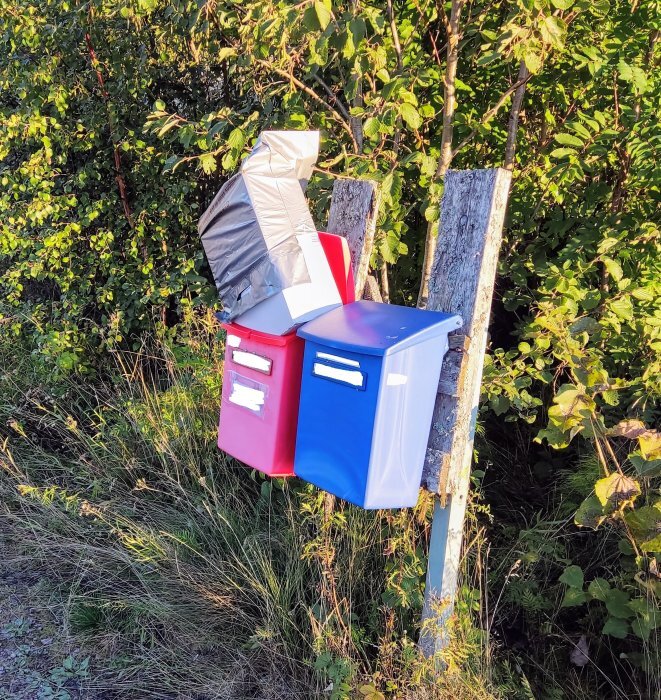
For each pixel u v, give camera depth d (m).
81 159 5.32
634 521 2.53
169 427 4.17
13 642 3.36
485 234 2.40
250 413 2.86
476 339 2.46
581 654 2.87
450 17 3.46
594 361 2.78
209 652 3.21
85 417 4.98
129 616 3.46
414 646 2.74
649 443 2.50
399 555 3.05
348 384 2.38
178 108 5.25
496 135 3.99
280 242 2.70
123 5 3.79
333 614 2.94
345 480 2.45
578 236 3.69
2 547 4.06
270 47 3.40
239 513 3.69
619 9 3.58
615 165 3.81
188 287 4.89
